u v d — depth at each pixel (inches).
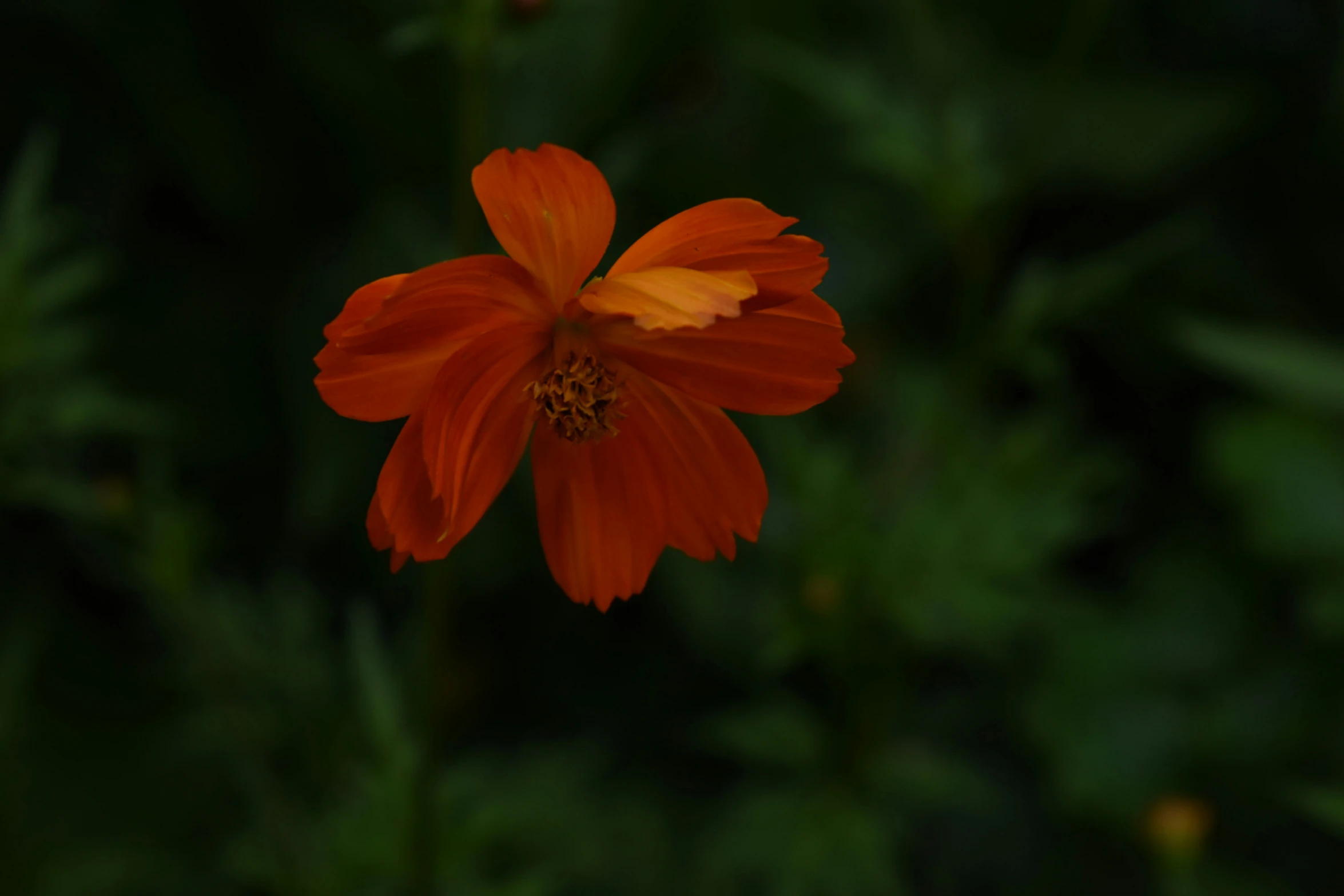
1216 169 26.6
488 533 23.6
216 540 23.6
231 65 25.0
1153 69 27.1
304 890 19.0
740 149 26.1
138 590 20.0
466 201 17.2
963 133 20.1
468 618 24.0
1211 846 23.0
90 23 23.8
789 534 21.2
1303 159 26.4
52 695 21.9
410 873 18.3
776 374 15.9
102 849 21.0
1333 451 23.8
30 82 24.2
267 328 25.2
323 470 23.7
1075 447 25.0
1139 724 23.5
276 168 25.7
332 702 20.1
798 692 23.8
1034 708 23.8
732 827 20.5
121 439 23.0
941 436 20.6
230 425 24.4
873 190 26.3
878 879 20.0
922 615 20.0
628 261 15.5
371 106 24.9
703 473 16.1
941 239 26.1
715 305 15.1
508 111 24.7
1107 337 26.0
